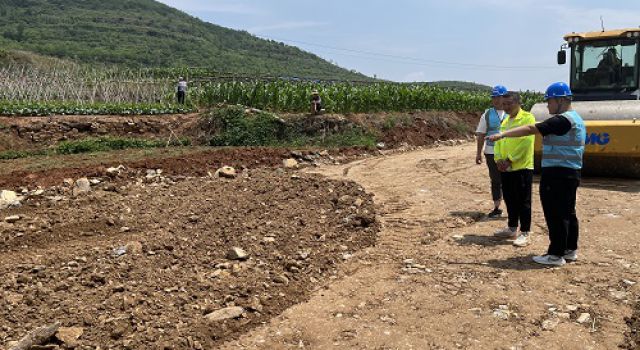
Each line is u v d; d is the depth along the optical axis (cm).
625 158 1020
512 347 452
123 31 11006
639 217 795
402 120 2003
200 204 977
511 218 716
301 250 718
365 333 486
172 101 2430
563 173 594
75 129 1847
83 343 476
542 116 1065
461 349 453
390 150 1767
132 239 788
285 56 12138
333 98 2092
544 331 475
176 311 535
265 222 846
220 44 12338
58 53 8150
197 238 782
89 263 687
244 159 1434
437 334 478
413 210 901
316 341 479
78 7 13450
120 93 2483
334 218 862
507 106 692
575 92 1209
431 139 1997
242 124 1839
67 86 2467
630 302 520
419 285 582
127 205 988
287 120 1848
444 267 630
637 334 466
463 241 723
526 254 659
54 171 1204
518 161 691
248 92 2203
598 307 511
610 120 1016
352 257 695
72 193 1091
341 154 1603
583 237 713
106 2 14112
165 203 998
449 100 2433
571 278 577
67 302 557
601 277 575
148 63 8469
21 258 717
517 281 574
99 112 2002
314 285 613
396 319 509
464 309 519
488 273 601
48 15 12012
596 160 1048
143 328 500
